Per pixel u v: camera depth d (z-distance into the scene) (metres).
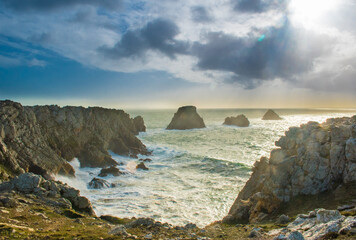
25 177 31.67
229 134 143.62
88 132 76.31
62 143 66.06
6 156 44.19
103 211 38.38
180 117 178.62
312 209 24.31
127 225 21.53
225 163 66.88
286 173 30.20
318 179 27.88
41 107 69.62
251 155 81.00
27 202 26.39
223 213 37.75
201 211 38.50
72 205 31.77
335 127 29.78
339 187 25.84
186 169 63.62
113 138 86.25
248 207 32.03
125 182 53.69
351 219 12.66
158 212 38.19
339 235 11.47
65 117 73.12
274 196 29.08
